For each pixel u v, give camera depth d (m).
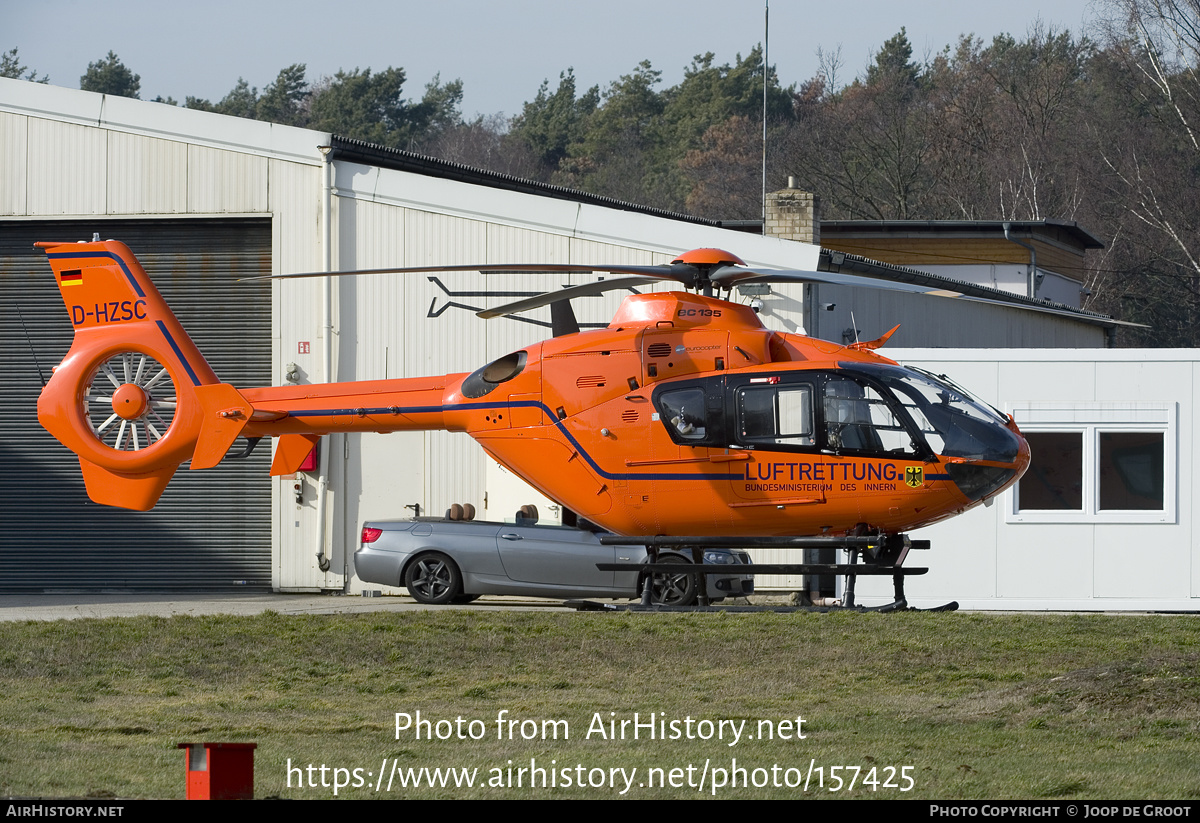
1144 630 42.81
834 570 45.88
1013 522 56.03
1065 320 106.19
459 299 67.75
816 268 64.88
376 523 58.50
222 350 70.56
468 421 47.59
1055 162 196.12
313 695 36.97
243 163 69.56
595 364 46.19
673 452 45.34
